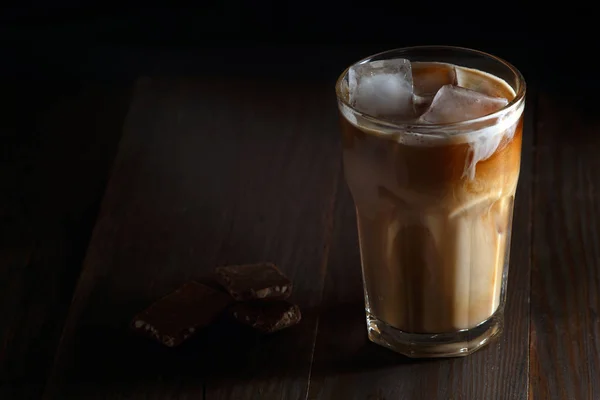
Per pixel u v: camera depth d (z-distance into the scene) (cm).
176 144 104
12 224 100
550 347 84
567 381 82
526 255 91
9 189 105
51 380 84
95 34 134
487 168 79
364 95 82
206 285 90
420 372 83
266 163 101
